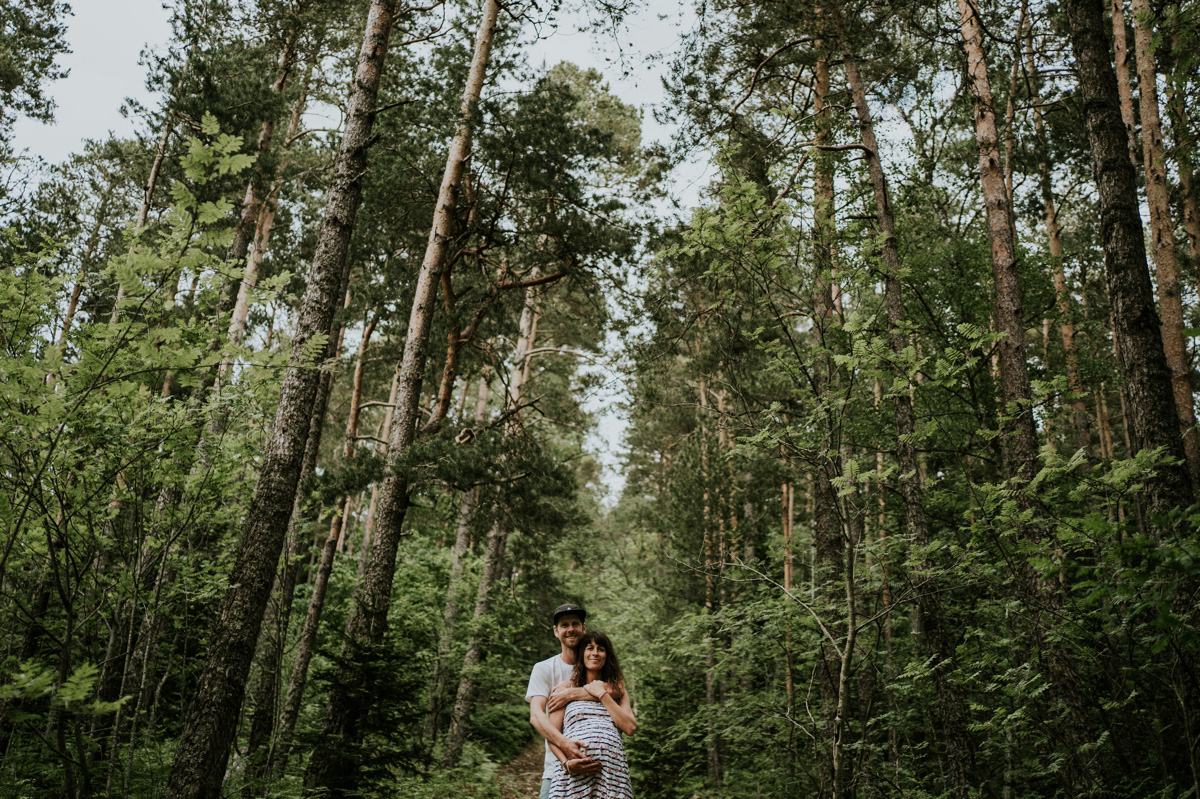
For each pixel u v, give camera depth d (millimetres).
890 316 8289
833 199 6668
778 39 9953
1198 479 7164
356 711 8156
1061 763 5375
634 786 12141
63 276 4496
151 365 4305
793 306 6426
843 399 5059
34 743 5371
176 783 5102
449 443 10062
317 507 9820
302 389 6305
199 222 4055
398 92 12367
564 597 21156
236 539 6914
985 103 8984
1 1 13781
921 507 7605
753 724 9008
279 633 7633
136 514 4945
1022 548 4973
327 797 7656
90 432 4547
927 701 7434
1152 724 5137
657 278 10820
